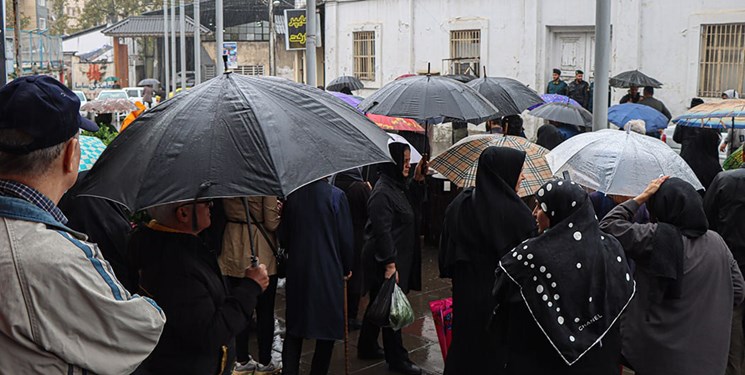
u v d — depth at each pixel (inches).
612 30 721.6
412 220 251.0
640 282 190.7
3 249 92.0
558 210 157.4
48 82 97.7
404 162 245.1
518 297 156.2
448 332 220.7
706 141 371.6
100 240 182.5
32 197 95.8
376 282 248.4
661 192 190.2
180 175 126.6
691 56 671.1
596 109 309.9
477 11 848.9
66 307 93.2
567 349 150.7
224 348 148.5
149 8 2731.3
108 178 132.2
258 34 1849.2
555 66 787.4
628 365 193.3
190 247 140.7
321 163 131.6
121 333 97.3
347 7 1031.0
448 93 264.1
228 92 139.0
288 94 143.7
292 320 225.0
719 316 187.3
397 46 957.2
